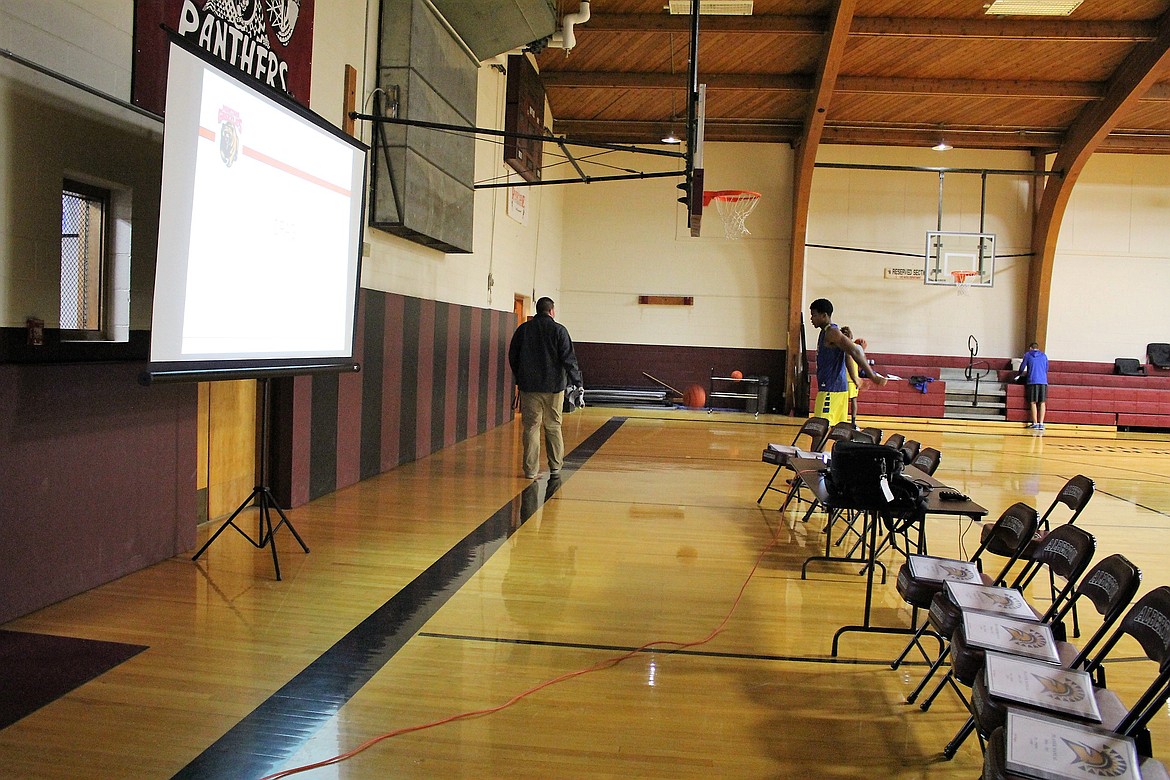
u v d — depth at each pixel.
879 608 3.97
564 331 7.26
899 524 4.55
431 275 8.29
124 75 3.82
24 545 3.33
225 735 2.45
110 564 3.85
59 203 3.45
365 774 2.26
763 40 12.17
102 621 3.34
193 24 4.11
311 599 3.74
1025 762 1.71
